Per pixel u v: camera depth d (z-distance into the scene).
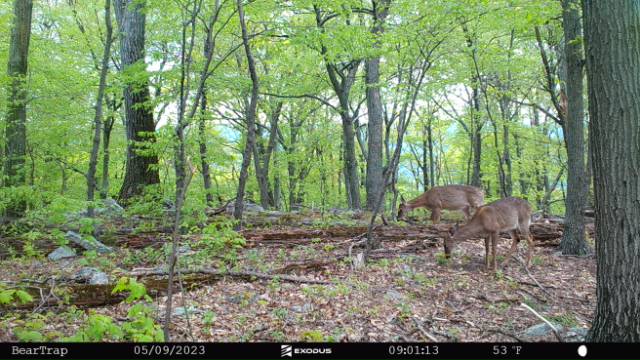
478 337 5.95
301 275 7.75
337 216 13.00
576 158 9.52
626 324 4.60
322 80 17.61
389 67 18.31
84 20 19.69
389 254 9.12
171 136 10.52
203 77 9.53
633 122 4.50
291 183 27.19
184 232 9.99
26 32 12.20
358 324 6.05
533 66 16.38
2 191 8.72
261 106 21.62
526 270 8.49
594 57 4.68
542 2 9.77
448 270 8.41
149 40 13.91
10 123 11.73
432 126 26.70
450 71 15.32
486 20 11.96
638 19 4.48
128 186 13.34
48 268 7.87
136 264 8.20
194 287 6.89
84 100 17.33
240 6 9.37
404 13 9.83
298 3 11.45
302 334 5.61
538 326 6.13
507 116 22.11
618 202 4.60
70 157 17.91
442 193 11.85
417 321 6.23
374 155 16.50
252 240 9.51
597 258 4.85
